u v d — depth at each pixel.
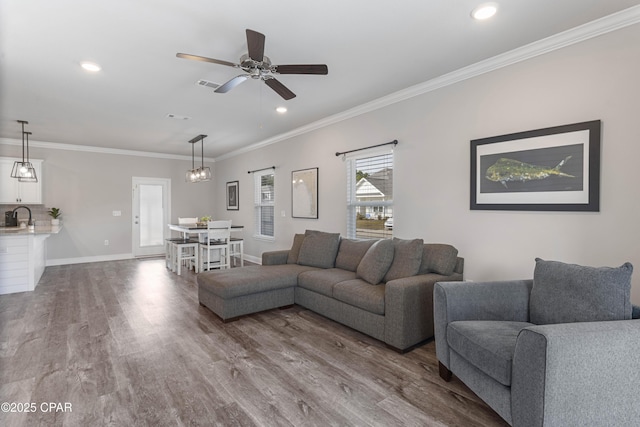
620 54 2.31
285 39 2.59
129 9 2.17
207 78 3.32
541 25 2.42
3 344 2.73
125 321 3.30
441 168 3.42
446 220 3.39
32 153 6.29
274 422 1.76
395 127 3.89
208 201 8.55
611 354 1.39
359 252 3.65
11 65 3.00
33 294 4.30
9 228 5.41
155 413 1.84
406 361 2.46
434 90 3.47
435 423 1.75
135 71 3.15
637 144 2.25
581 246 2.51
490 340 1.70
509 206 2.88
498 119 2.96
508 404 1.56
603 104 2.39
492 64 2.96
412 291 2.60
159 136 6.00
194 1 2.10
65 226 6.64
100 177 7.04
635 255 2.27
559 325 1.42
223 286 3.18
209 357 2.52
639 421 1.41
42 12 2.19
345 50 2.77
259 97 3.91
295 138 5.59
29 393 2.03
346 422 1.76
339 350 2.65
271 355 2.56
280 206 6.01
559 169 2.59
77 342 2.78
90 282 5.00
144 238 7.62
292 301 3.71
